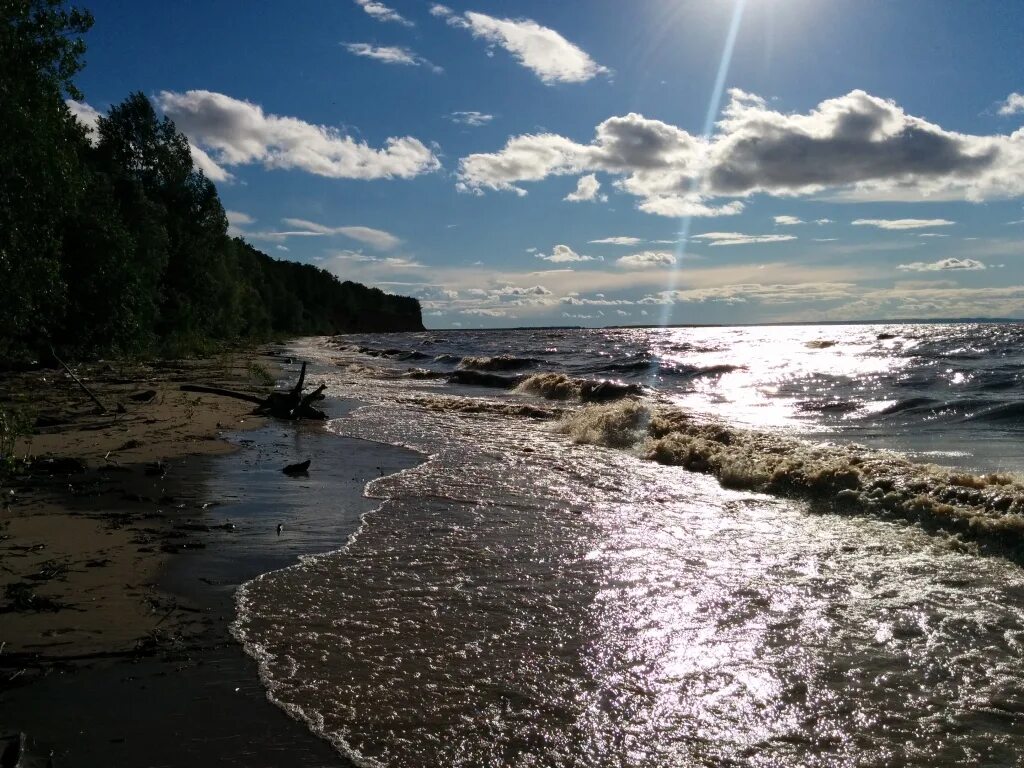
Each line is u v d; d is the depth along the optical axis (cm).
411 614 479
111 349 2781
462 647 432
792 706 369
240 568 566
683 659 419
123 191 3550
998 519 636
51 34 1482
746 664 412
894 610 488
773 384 2256
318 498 807
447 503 795
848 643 439
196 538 638
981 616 475
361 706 364
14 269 1498
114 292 2677
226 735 336
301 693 375
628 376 2684
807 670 405
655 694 379
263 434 1287
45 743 327
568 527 696
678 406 1789
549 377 2228
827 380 2275
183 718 351
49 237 1603
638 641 441
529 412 1628
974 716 358
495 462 1050
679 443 1096
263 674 394
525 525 704
